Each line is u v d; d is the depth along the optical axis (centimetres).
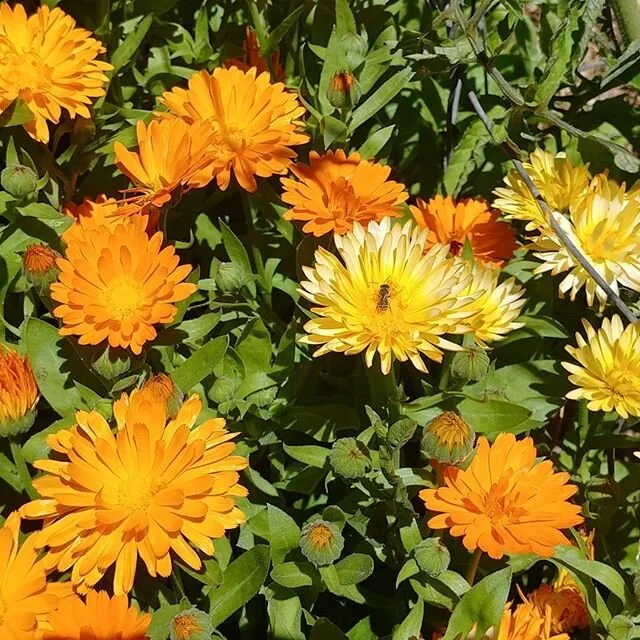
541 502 49
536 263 63
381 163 65
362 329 52
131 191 59
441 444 49
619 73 65
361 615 56
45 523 49
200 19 67
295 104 60
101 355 52
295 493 59
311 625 53
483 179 68
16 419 51
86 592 47
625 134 68
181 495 47
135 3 66
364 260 53
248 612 55
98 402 53
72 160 63
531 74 72
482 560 54
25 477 53
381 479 54
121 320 51
